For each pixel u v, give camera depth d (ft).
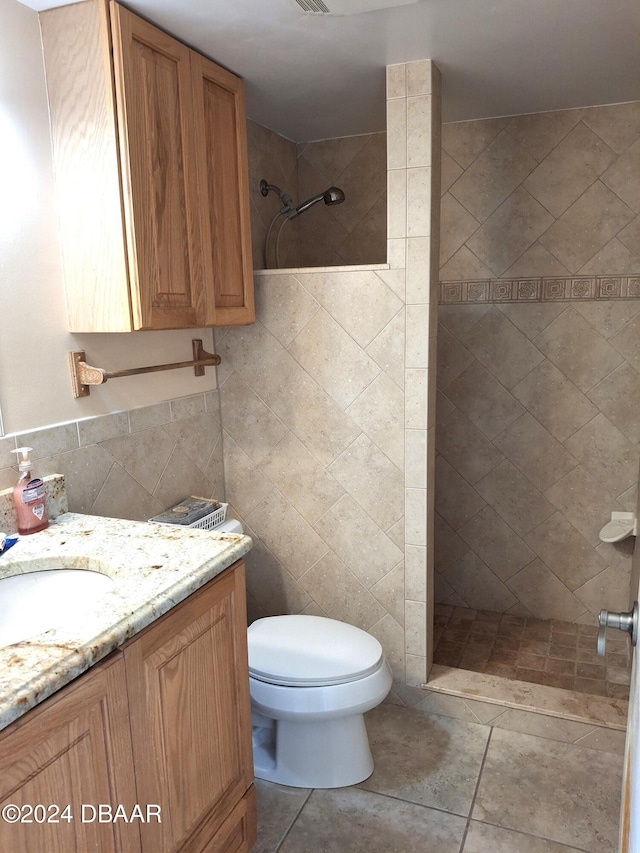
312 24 5.25
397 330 6.61
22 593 4.31
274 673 5.63
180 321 5.56
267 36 5.48
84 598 4.27
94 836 3.34
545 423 8.51
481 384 8.72
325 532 7.41
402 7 4.94
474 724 6.92
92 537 4.68
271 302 7.16
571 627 8.73
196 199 5.68
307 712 5.56
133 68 4.86
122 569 4.07
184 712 4.06
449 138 8.33
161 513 6.63
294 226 9.00
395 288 6.54
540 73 6.52
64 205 5.14
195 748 4.20
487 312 8.52
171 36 5.44
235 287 6.50
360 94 6.99
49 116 5.06
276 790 6.02
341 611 7.50
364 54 5.92
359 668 5.66
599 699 6.76
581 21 5.26
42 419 5.23
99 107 4.83
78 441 5.55
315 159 8.86
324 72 6.35
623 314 7.91
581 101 7.48
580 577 8.70
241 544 4.52
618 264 7.84
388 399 6.79
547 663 7.82
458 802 5.81
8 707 2.73
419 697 7.18
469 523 9.12
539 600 8.96
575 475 8.48
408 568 7.03
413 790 5.97
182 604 3.98
